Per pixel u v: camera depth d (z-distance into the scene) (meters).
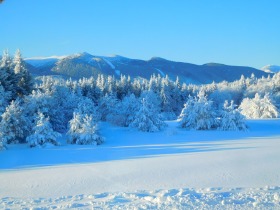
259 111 54.94
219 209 8.37
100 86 81.06
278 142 25.84
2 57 42.84
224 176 12.85
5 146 28.23
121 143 30.66
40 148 28.48
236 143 26.00
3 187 12.71
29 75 43.66
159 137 34.00
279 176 12.52
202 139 31.06
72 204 9.48
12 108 32.16
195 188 11.12
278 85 93.06
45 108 36.75
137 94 89.12
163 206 8.81
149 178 13.20
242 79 109.00
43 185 12.80
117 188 11.81
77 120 32.22
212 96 90.31
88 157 21.50
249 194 9.80
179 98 88.19
